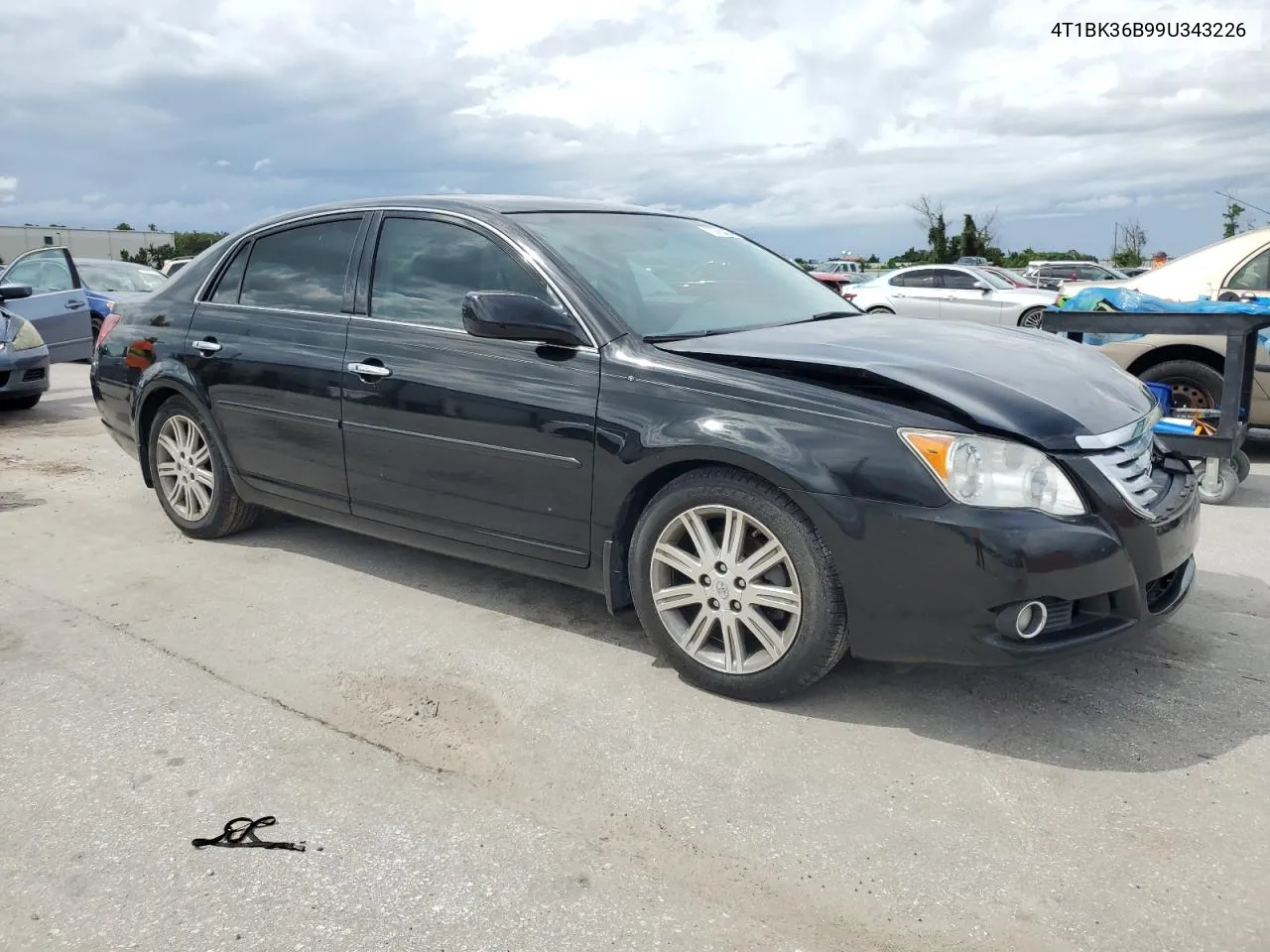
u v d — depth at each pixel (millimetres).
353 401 4012
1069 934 2152
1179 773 2775
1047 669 3410
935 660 2908
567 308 3492
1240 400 5434
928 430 2832
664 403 3197
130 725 3129
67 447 7664
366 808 2662
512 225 3758
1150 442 3254
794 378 3078
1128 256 43938
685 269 3953
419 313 3910
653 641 3385
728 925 2199
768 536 3041
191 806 2680
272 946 2150
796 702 3209
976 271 16797
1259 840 2463
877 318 4039
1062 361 3412
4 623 3984
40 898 2316
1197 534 3217
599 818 2609
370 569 4559
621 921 2215
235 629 3893
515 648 3676
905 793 2695
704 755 2904
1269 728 3018
